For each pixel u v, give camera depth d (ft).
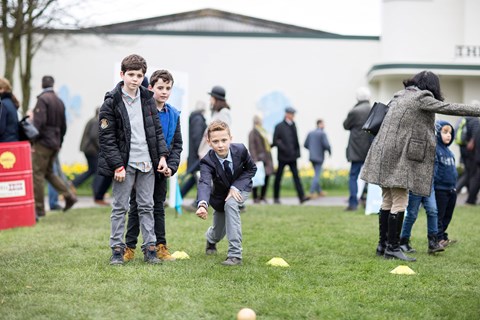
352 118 44.65
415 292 20.84
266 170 53.31
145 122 24.02
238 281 21.68
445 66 73.10
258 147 53.21
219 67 81.82
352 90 81.25
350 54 81.10
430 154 25.99
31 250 27.35
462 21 78.95
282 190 70.85
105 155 23.56
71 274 22.24
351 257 26.89
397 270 23.86
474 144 50.19
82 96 81.30
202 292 20.10
